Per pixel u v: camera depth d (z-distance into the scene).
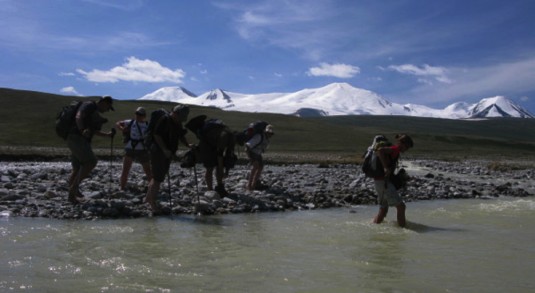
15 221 11.20
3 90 96.50
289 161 41.25
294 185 19.92
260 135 17.23
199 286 6.76
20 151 41.28
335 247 9.38
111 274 7.21
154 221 11.95
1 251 8.37
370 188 19.66
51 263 7.71
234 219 12.61
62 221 11.49
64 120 13.30
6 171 20.52
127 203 13.45
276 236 10.36
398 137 12.15
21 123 74.88
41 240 9.30
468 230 11.46
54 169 22.72
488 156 83.69
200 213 13.30
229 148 15.48
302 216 13.36
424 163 46.91
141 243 9.34
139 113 15.60
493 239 10.35
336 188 19.48
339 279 7.22
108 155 41.25
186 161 13.77
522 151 117.81
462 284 7.05
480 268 7.93
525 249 9.38
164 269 7.55
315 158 48.38
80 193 14.09
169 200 14.29
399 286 6.93
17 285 6.58
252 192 16.55
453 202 17.31
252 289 6.69
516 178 31.02
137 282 6.87
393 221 12.66
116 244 9.18
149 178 16.06
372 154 12.21
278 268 7.77
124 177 15.69
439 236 10.67
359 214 13.90
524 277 7.45
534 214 14.16
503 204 16.61
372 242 9.90
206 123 15.59
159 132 12.91
